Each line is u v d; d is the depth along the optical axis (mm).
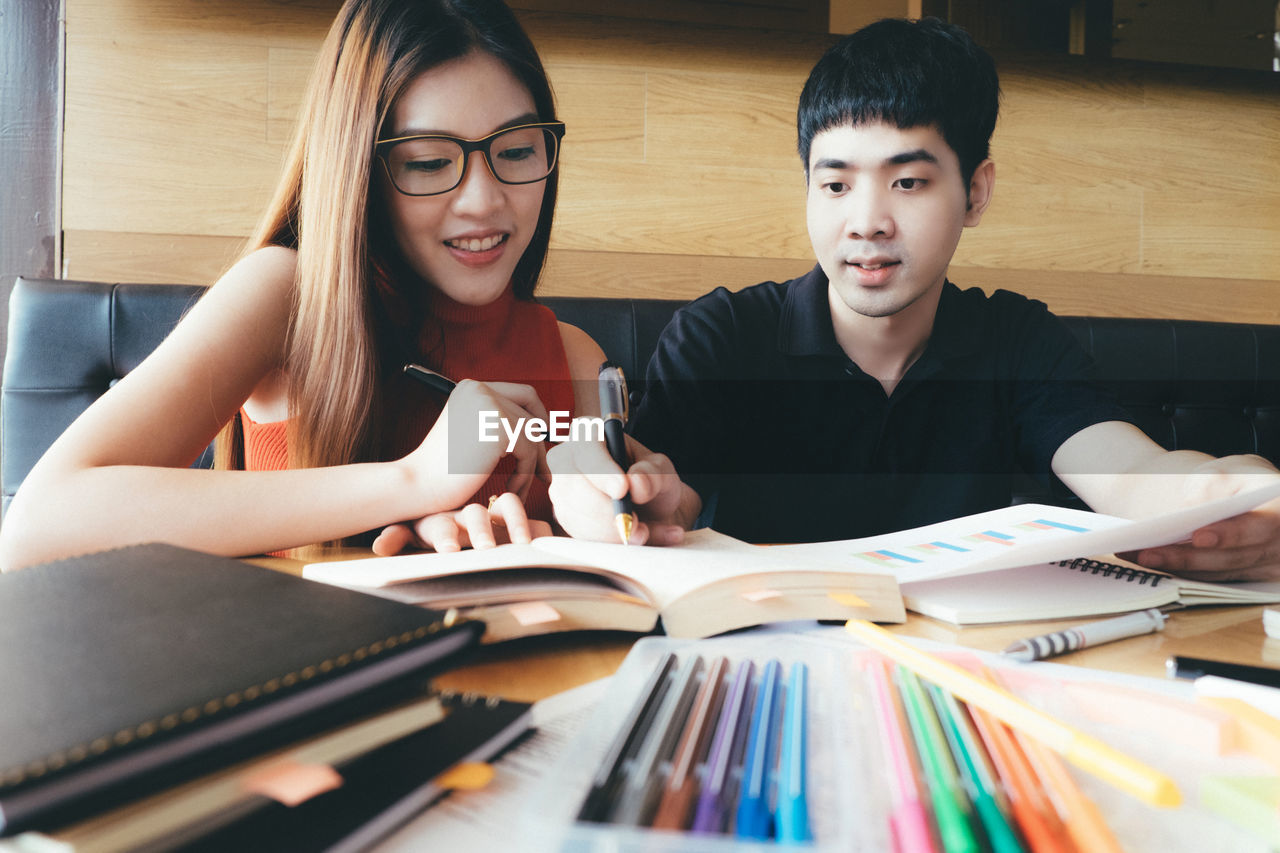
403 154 731
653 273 1603
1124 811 207
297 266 798
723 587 394
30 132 1355
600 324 1379
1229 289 1892
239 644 228
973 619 418
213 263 1423
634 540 523
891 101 738
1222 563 510
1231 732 241
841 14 1646
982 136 797
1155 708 256
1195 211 1853
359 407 739
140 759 173
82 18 1362
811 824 183
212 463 1001
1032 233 1764
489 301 815
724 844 173
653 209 1595
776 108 1639
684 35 1580
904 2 1662
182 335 717
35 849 161
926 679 285
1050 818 188
